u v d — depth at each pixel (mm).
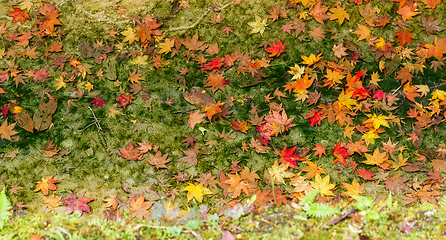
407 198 2539
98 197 2627
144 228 2242
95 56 3344
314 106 3074
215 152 2883
